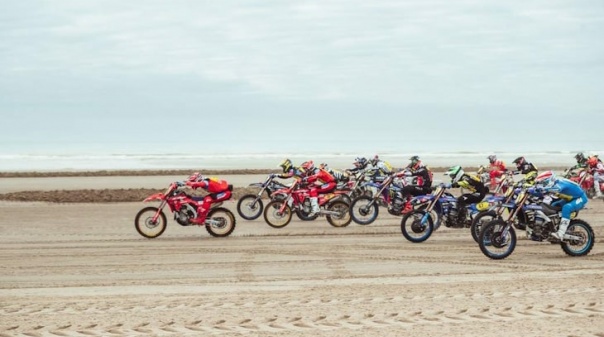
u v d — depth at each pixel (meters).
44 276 15.42
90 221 25.42
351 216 23.67
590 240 17.47
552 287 12.95
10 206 30.30
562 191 17.14
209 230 21.44
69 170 56.03
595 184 31.73
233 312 10.84
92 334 9.66
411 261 17.12
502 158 75.88
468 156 83.12
